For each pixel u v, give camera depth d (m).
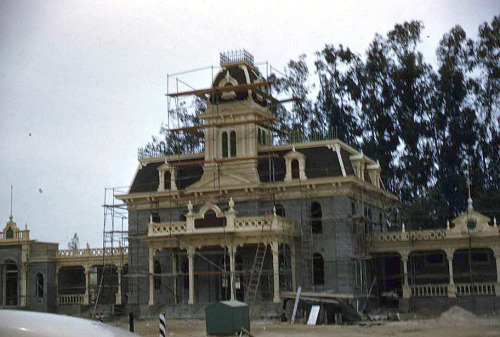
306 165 58.09
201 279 58.66
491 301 53.12
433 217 79.06
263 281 56.59
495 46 82.94
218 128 60.66
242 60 61.84
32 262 67.94
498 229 53.78
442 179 80.38
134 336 14.41
